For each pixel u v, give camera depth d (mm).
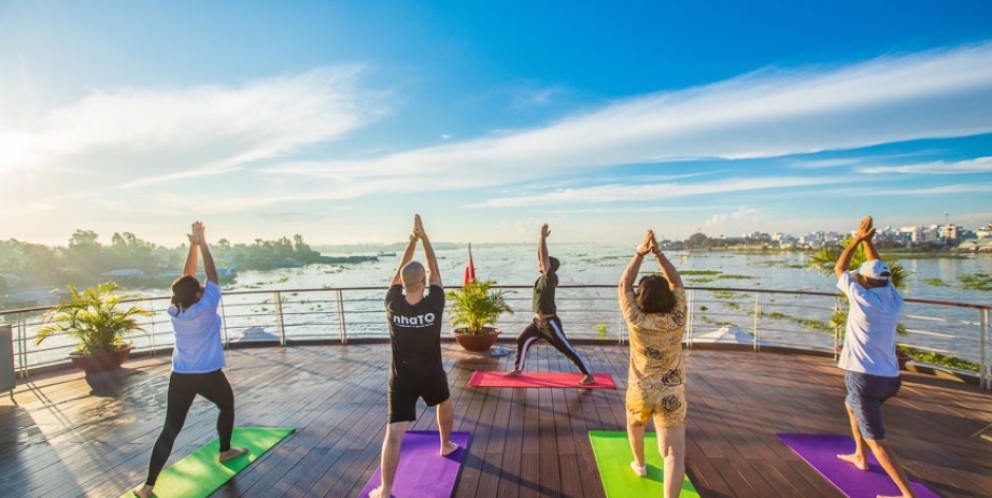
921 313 21219
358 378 5605
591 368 5836
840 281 2973
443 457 3371
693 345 7020
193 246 3381
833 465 3229
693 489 2938
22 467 3486
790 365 5996
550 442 3654
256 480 3150
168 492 3006
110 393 5328
